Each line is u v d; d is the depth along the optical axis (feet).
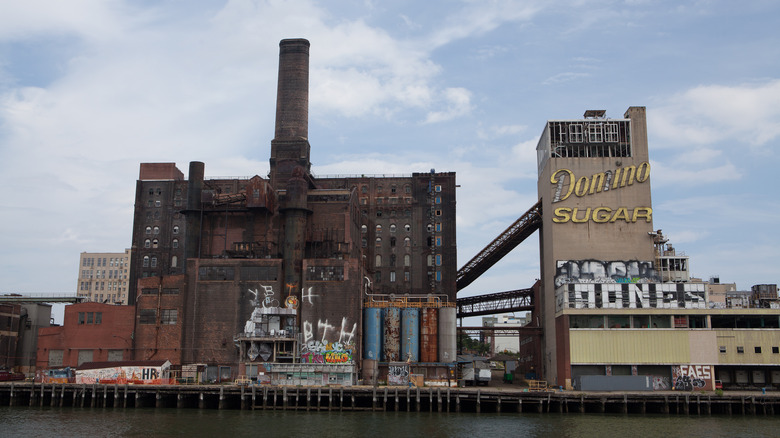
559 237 400.88
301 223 385.29
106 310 374.84
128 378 330.54
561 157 410.52
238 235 401.08
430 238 467.93
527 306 468.75
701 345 354.54
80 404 317.42
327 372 342.64
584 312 359.46
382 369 372.17
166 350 367.86
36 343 449.89
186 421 267.80
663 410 305.53
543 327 426.51
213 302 370.53
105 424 259.80
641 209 402.52
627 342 356.59
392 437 234.99
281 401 315.99
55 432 242.58
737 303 410.11
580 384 346.74
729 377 360.69
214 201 396.78
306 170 435.53
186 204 432.66
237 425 258.16
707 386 350.23
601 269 390.42
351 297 365.20
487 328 435.53
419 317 382.22
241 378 336.90
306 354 353.10
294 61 444.96
